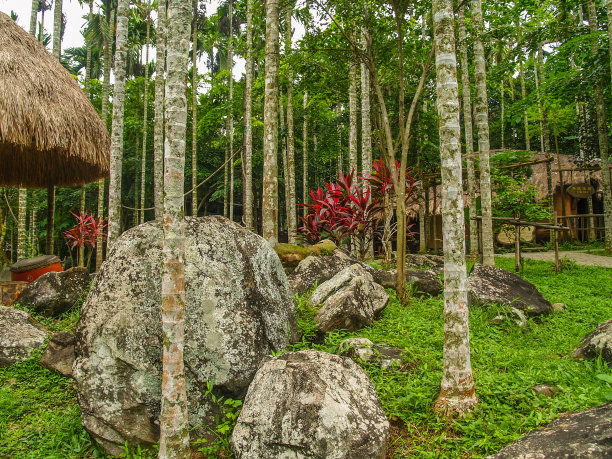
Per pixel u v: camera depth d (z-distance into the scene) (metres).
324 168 23.56
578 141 19.69
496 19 9.44
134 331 3.40
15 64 6.25
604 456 2.25
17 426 3.62
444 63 3.55
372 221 8.51
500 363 4.13
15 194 18.34
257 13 11.43
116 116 7.76
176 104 2.83
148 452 3.23
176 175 2.80
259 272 4.09
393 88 11.47
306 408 2.78
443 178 3.49
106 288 3.54
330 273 6.69
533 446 2.50
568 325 5.64
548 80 13.08
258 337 3.66
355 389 3.01
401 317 5.62
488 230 9.22
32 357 4.70
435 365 4.05
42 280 6.49
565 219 17.81
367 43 7.11
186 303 3.52
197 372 3.39
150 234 3.72
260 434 2.79
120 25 7.84
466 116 11.66
